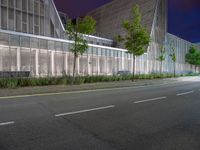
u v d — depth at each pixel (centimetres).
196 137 541
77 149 450
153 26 4906
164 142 502
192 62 6322
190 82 2742
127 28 2547
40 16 3400
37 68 2544
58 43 2783
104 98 1182
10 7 3039
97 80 2316
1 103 973
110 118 721
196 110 882
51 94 1321
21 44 2414
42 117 717
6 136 521
